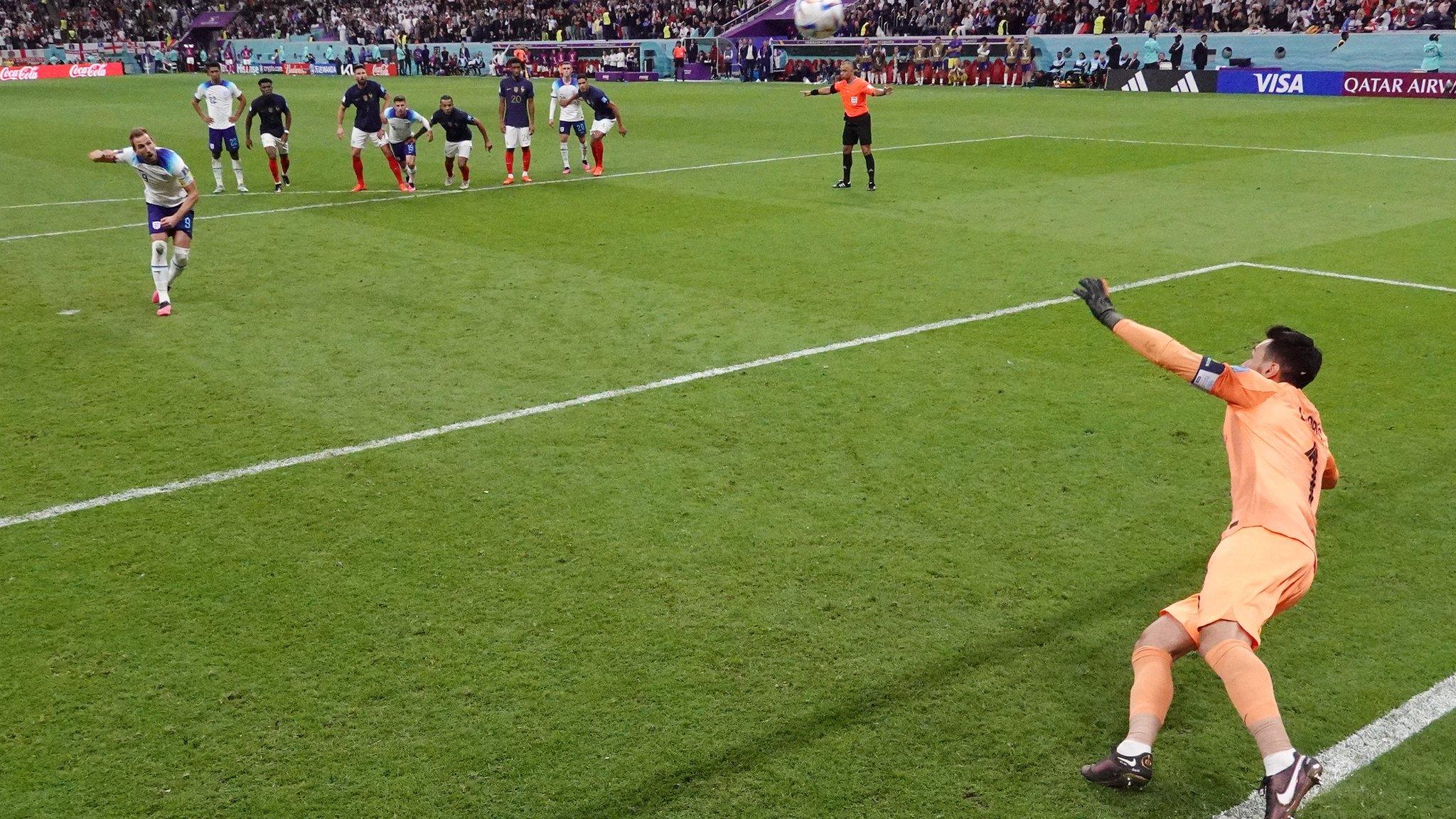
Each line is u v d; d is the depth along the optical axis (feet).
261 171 62.23
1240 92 108.17
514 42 164.96
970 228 42.88
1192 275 34.86
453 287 35.04
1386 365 26.25
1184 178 54.03
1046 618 15.90
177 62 196.03
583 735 13.50
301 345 29.17
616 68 155.02
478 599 16.62
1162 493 19.76
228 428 23.52
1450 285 33.17
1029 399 24.39
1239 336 28.84
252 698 14.29
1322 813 12.08
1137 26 119.75
